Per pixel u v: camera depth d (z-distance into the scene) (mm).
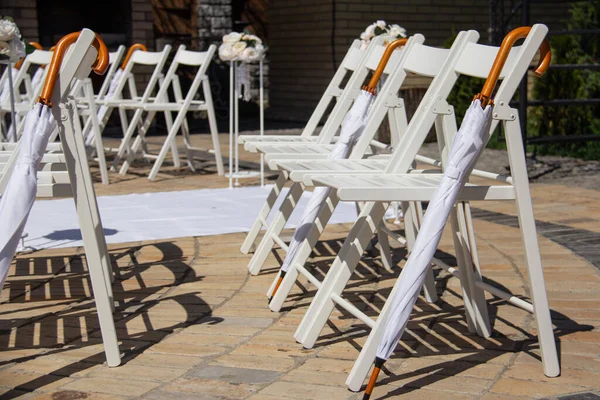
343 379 2760
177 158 8266
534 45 2639
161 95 7805
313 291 3857
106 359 2938
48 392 2672
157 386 2715
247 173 7688
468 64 2975
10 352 3066
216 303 3682
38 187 2885
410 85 10398
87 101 7926
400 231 5102
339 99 4418
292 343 3141
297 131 12023
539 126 9258
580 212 5684
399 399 2582
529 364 2871
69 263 4438
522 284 3891
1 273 2629
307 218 3691
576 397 2555
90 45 2775
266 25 15953
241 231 5223
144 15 11766
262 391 2660
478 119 2615
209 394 2641
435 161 3434
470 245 3172
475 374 2785
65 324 3400
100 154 7203
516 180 2721
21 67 7387
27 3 10961
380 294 3797
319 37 13617
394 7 13445
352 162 3520
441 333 3234
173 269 4297
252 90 16031
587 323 3293
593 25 10703
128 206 6145
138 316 3504
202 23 15023
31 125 2682
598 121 10328
